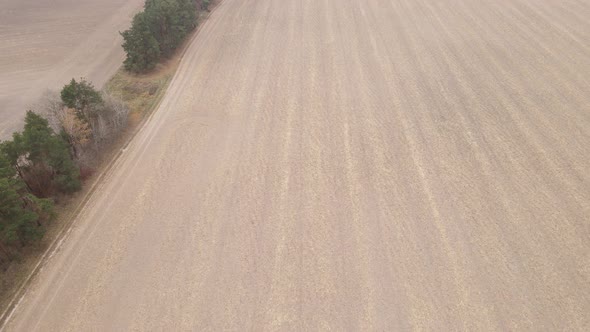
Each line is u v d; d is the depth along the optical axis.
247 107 32.94
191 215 24.05
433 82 34.56
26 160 24.44
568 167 25.81
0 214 20.03
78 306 19.70
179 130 30.80
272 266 21.06
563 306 18.73
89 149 28.56
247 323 18.75
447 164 26.52
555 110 30.58
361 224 22.95
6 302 20.02
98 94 29.34
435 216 23.16
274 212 23.97
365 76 35.91
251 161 27.67
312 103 32.91
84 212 24.48
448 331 18.06
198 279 20.64
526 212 23.11
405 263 20.86
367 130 29.73
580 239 21.55
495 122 29.77
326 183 25.64
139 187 26.06
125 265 21.45
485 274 20.17
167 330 18.61
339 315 18.86
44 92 34.38
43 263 21.72
